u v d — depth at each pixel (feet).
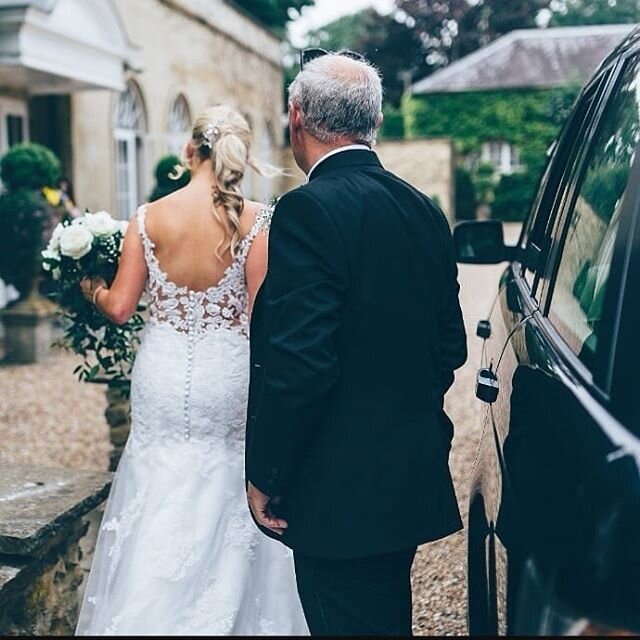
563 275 7.29
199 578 8.91
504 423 6.56
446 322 7.80
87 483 11.28
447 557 13.23
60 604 10.64
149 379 9.28
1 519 9.90
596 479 4.65
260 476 6.85
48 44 31.71
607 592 4.29
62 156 40.04
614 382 5.17
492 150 103.04
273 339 6.57
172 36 53.31
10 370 28.53
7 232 28.76
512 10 136.26
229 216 9.14
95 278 10.50
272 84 83.71
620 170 6.55
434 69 140.77
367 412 6.98
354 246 6.81
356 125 7.35
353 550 6.88
